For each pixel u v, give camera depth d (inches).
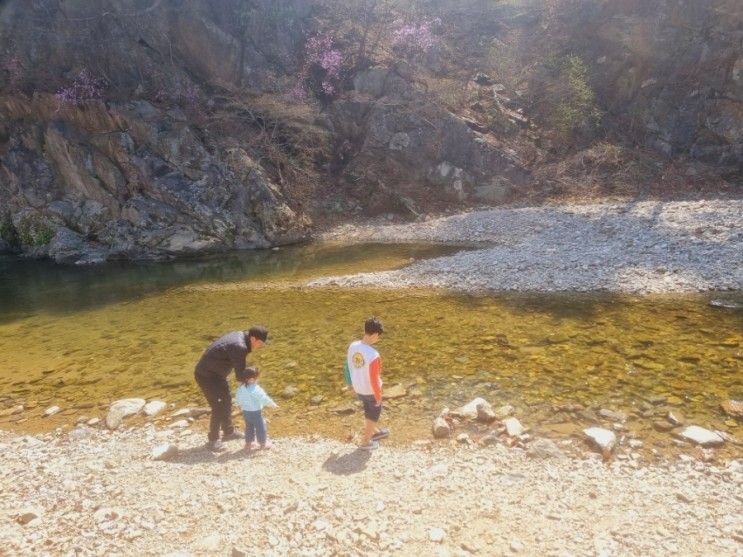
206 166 961.5
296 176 1043.9
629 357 352.2
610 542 176.1
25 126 1028.5
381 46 1213.7
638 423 267.3
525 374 336.2
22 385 376.2
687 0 1061.8
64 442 284.7
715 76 1025.5
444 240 847.1
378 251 808.3
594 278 551.5
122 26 1061.8
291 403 318.0
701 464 227.0
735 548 170.6
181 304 586.6
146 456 257.8
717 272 527.8
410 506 201.9
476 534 183.6
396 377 346.3
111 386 363.6
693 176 989.2
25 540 187.5
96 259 901.2
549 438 257.6
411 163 1071.6
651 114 1084.5
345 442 264.4
